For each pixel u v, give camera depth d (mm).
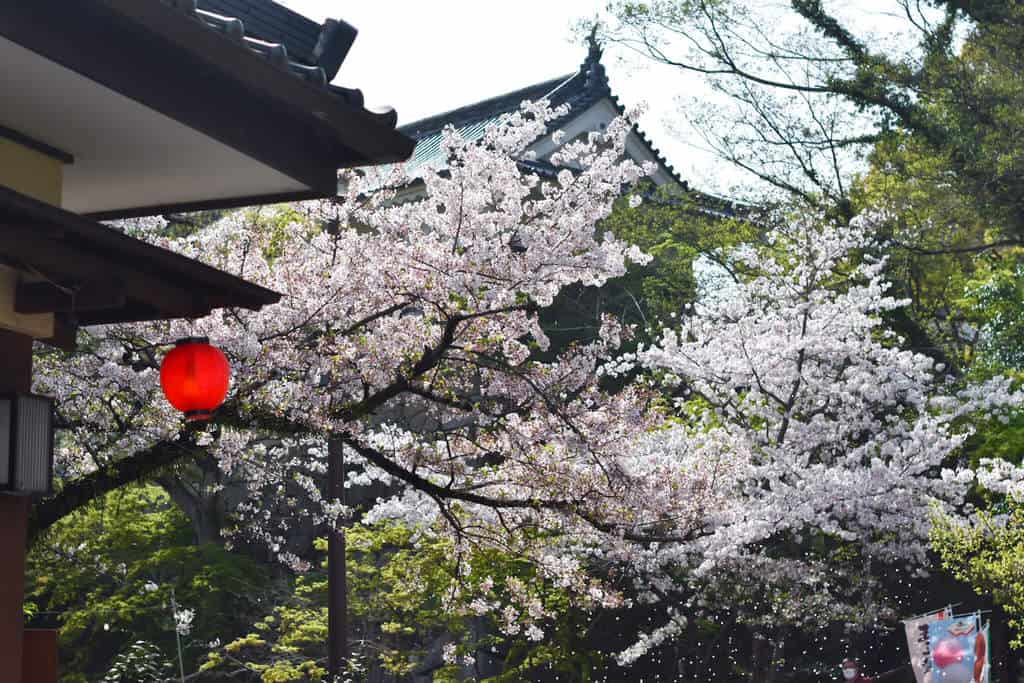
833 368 17031
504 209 10344
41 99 4812
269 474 12461
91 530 17516
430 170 10398
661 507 11203
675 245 24188
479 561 15344
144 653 14672
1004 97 20406
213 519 19422
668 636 17547
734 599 15805
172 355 6098
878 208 20922
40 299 5273
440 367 10562
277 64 4680
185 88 4828
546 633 18312
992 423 18703
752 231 24047
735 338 16547
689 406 18188
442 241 10891
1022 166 19969
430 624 16859
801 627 17219
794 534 15914
